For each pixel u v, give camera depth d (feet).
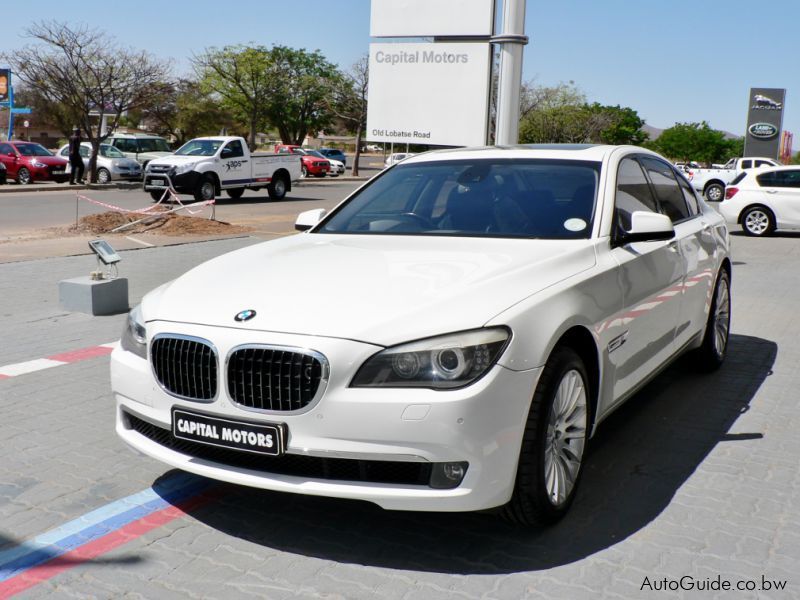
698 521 11.88
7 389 18.47
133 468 13.92
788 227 58.08
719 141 350.23
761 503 12.51
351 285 11.32
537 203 14.16
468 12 32.91
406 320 10.27
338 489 10.16
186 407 10.91
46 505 12.45
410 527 11.68
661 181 17.08
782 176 58.39
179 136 214.48
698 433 15.74
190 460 11.11
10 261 38.45
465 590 9.96
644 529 11.62
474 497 10.05
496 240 13.38
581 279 12.01
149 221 54.60
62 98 104.12
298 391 10.12
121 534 11.52
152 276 34.81
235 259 13.47
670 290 15.43
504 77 30.53
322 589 10.02
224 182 77.61
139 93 105.81
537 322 10.70
